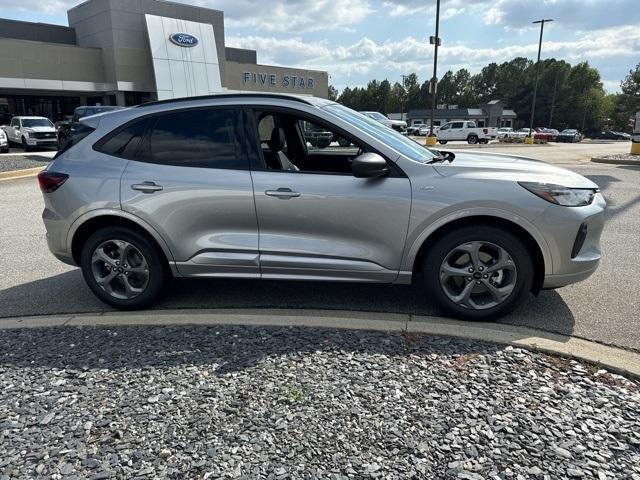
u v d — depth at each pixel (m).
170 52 36.03
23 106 36.66
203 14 39.25
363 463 2.17
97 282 4.06
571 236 3.38
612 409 2.50
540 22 40.81
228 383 2.82
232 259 3.78
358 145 3.63
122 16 34.66
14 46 31.53
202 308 4.08
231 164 3.75
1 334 3.58
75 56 34.31
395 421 2.44
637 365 2.88
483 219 3.50
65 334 3.54
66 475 2.14
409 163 3.55
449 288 3.66
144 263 3.95
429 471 2.11
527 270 3.46
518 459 2.17
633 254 5.57
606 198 9.34
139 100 38.03
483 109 86.81
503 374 2.84
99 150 3.98
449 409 2.53
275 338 3.36
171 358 3.12
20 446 2.33
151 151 3.89
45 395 2.75
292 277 3.78
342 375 2.87
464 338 3.29
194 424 2.46
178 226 3.79
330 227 3.61
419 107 112.75
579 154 25.23
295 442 2.31
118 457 2.24
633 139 19.33
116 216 3.88
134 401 2.67
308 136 4.29
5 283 4.90
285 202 3.62
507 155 4.56
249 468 2.15
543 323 3.64
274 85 46.00
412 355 3.08
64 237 4.03
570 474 2.08
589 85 98.19
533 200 3.36
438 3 26.92
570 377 2.81
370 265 3.62
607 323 3.64
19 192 10.88
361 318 3.79
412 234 3.52
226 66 41.91
